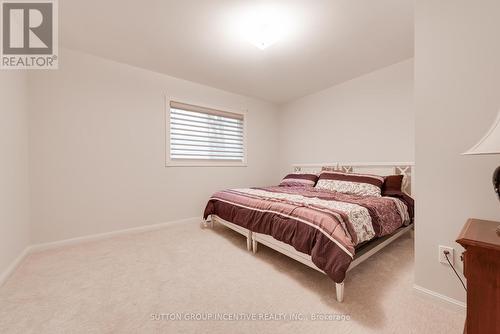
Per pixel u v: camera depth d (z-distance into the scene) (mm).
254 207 2145
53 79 2311
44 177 2262
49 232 2285
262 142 4285
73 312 1286
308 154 4008
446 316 1221
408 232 2533
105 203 2615
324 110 3725
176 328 1166
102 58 2600
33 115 2201
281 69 2959
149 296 1446
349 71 3029
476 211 1176
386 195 2447
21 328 1162
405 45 2371
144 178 2902
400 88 2781
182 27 2049
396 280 1619
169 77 3125
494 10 1109
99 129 2578
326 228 1454
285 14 1867
